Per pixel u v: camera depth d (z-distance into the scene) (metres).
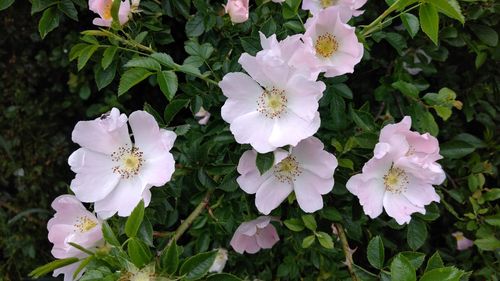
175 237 0.20
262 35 0.18
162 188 0.20
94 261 0.16
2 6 0.23
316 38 0.19
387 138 0.18
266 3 0.23
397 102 0.25
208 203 0.23
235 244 0.23
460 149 0.22
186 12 0.24
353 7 0.21
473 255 0.28
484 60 0.26
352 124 0.22
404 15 0.20
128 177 0.18
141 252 0.15
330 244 0.21
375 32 0.22
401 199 0.19
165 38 0.24
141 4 0.23
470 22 0.25
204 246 0.25
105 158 0.19
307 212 0.20
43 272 0.15
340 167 0.21
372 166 0.18
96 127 0.18
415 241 0.21
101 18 0.21
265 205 0.20
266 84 0.18
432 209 0.21
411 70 0.27
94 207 0.19
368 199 0.19
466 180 0.27
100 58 0.24
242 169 0.19
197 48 0.22
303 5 0.21
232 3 0.21
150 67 0.19
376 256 0.18
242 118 0.18
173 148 0.22
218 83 0.20
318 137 0.21
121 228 0.18
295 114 0.18
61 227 0.18
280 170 0.19
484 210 0.25
